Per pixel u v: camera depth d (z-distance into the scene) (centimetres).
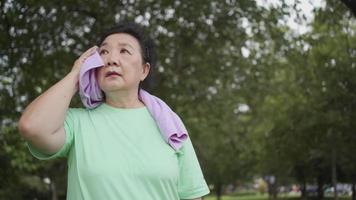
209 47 1427
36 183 3575
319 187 3706
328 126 2098
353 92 1889
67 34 1182
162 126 250
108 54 254
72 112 251
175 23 1239
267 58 1588
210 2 1204
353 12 972
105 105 258
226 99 1809
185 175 259
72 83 240
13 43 1085
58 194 4128
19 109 1269
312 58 1738
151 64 272
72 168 241
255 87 1761
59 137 236
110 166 233
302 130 2238
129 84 254
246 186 8819
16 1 1014
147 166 236
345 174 3141
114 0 1153
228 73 1608
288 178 4144
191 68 1548
